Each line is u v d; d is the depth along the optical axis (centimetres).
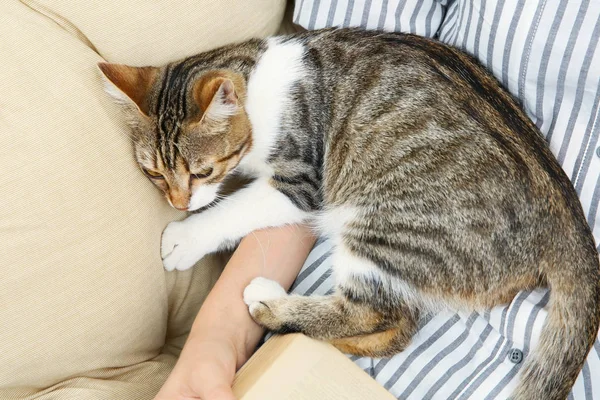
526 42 77
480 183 77
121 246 76
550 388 75
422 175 79
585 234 76
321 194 85
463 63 81
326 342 79
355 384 73
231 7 83
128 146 78
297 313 80
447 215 78
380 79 82
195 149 79
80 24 76
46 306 73
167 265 82
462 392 78
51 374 76
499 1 77
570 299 76
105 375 78
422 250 78
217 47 84
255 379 72
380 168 81
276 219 85
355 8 87
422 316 81
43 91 73
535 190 76
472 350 80
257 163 86
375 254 80
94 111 75
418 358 80
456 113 79
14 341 73
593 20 74
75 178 73
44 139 73
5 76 72
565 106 78
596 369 77
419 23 88
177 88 79
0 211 71
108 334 77
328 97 83
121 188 76
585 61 75
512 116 79
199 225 83
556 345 76
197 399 73
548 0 75
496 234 76
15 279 72
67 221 73
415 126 80
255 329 82
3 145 71
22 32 74
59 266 73
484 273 77
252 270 83
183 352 77
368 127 81
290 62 84
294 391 72
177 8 79
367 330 80
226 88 78
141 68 78
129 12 77
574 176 79
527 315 77
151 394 79
